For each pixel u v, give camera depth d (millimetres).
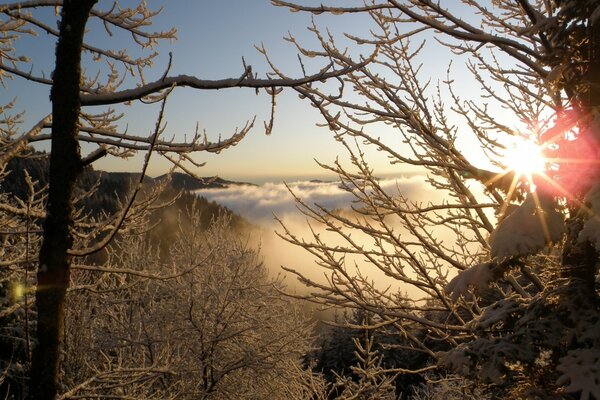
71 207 3234
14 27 5016
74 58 3123
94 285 4219
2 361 8758
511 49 4012
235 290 11461
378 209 4488
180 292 11258
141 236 11641
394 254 4555
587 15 3449
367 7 3764
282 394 12273
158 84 3223
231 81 3264
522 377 3881
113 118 4316
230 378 11703
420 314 5527
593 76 3625
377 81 4422
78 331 9992
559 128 3756
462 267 4520
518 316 3883
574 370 3029
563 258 3785
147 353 11602
